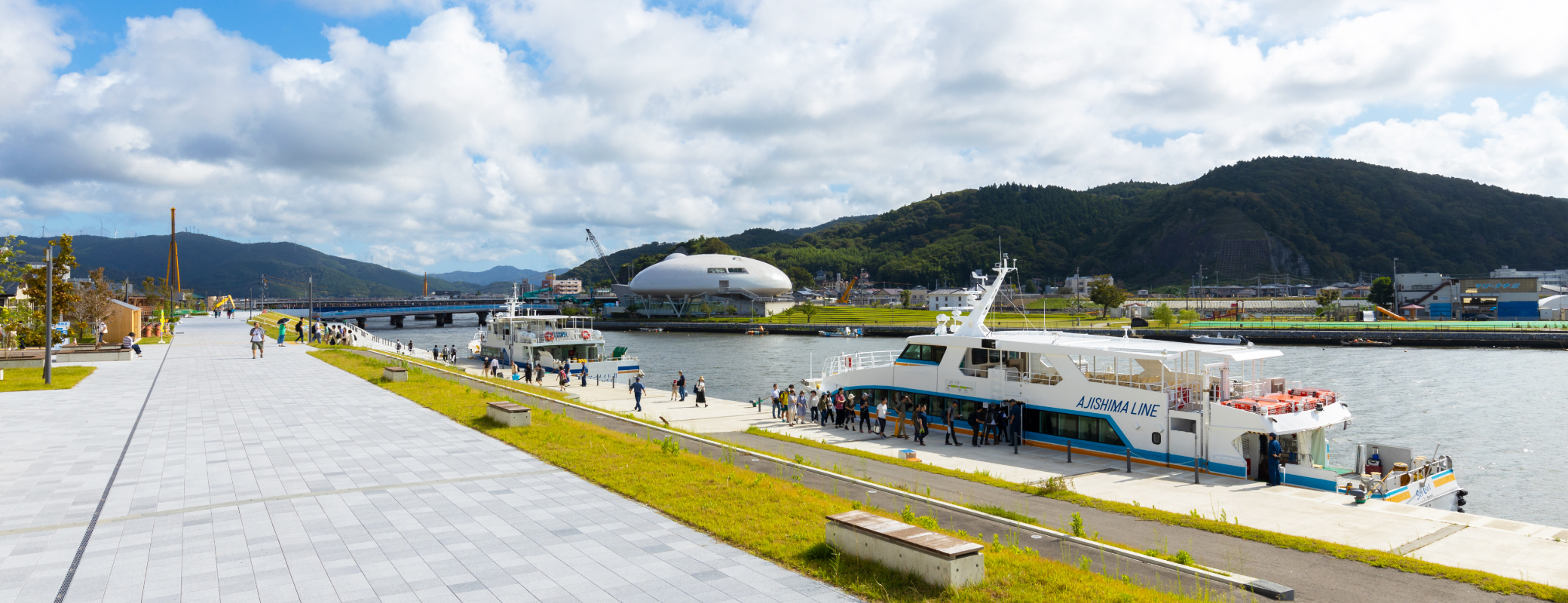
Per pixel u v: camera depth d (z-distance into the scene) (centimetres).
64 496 1658
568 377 6381
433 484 1822
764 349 14762
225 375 4316
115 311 7762
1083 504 2145
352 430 2553
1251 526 2069
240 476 1883
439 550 1336
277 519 1512
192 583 1162
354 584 1166
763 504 1627
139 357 5572
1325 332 13562
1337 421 2941
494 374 6506
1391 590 1393
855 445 3503
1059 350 3291
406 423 2708
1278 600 1244
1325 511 2248
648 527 1485
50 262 3722
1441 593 1377
